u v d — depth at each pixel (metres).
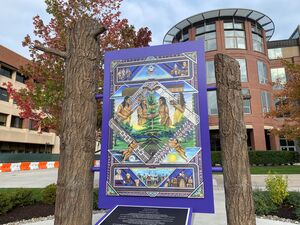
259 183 11.46
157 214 2.96
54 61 8.14
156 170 3.30
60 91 7.73
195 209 3.08
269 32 31.41
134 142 3.45
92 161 3.40
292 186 10.55
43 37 8.45
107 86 3.73
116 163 3.45
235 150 3.03
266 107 26.50
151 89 3.54
